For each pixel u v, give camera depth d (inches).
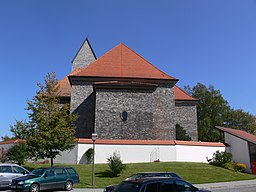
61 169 732.0
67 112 1064.8
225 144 1284.4
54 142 930.7
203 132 2409.0
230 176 997.8
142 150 1102.4
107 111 1251.8
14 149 1091.3
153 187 348.2
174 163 1058.1
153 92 1341.0
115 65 1498.5
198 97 2687.0
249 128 2770.7
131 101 1268.5
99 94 1270.9
